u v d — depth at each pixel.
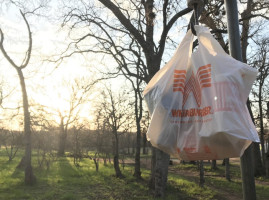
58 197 11.93
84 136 26.36
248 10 13.35
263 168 21.16
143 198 12.09
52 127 22.30
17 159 30.39
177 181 16.94
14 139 32.19
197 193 13.59
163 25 12.88
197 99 2.27
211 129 2.09
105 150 25.59
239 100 2.11
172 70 2.45
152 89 2.45
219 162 38.16
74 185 14.80
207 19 11.27
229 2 3.07
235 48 2.98
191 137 2.22
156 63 13.68
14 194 12.08
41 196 11.95
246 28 13.80
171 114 2.30
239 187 15.58
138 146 18.64
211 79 2.21
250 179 2.69
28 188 13.66
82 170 20.84
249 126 2.06
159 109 2.32
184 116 2.28
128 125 20.83
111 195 12.55
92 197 12.10
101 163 28.16
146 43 13.54
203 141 2.12
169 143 2.28
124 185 15.06
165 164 12.62
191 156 2.23
